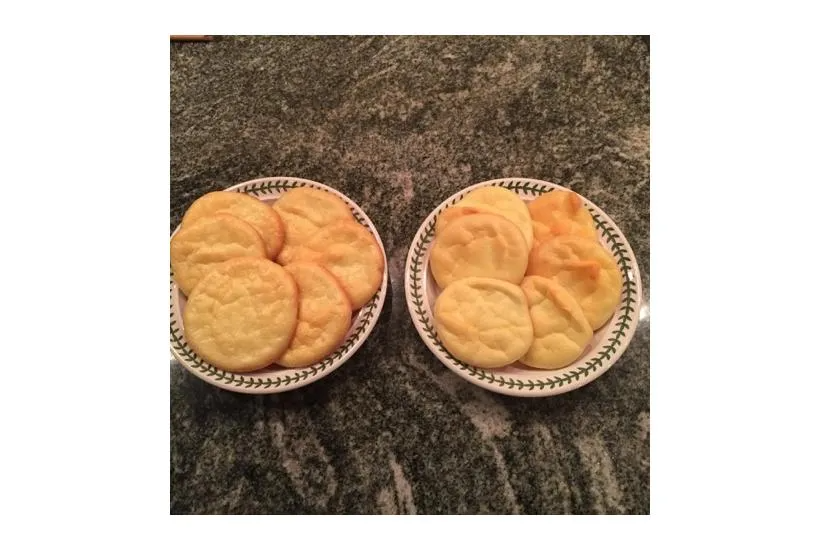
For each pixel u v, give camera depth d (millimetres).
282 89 647
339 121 630
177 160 612
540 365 468
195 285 496
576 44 661
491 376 464
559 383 458
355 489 469
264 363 465
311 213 532
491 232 486
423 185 593
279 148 618
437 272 500
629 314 479
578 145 606
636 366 503
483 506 462
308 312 477
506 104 632
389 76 653
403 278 546
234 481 474
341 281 494
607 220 520
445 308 472
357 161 608
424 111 632
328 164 608
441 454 478
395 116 630
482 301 471
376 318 487
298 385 462
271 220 515
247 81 652
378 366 510
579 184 586
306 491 469
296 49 668
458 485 468
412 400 497
